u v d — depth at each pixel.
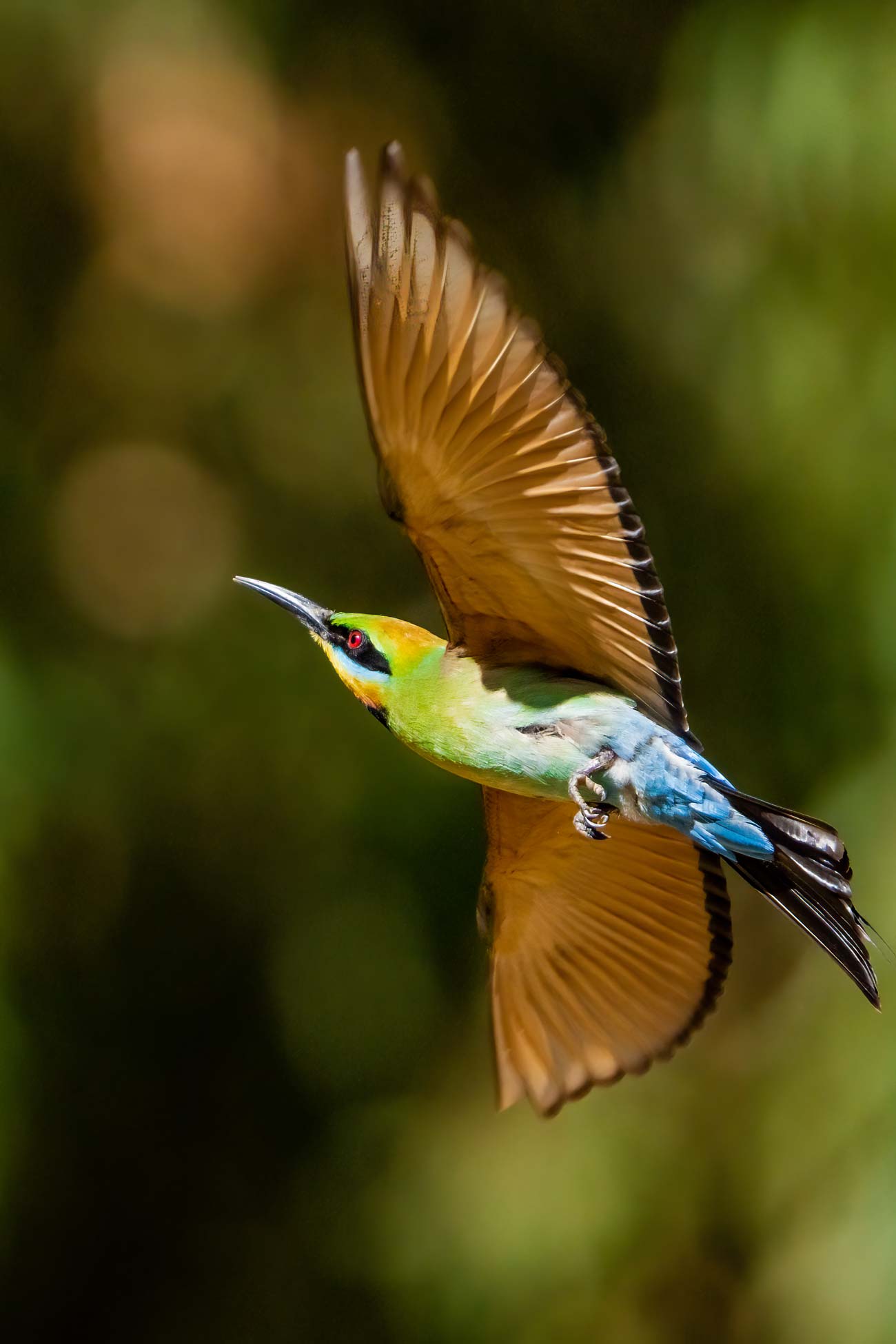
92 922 10.81
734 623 10.52
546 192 11.61
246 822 11.29
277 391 12.05
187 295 11.94
